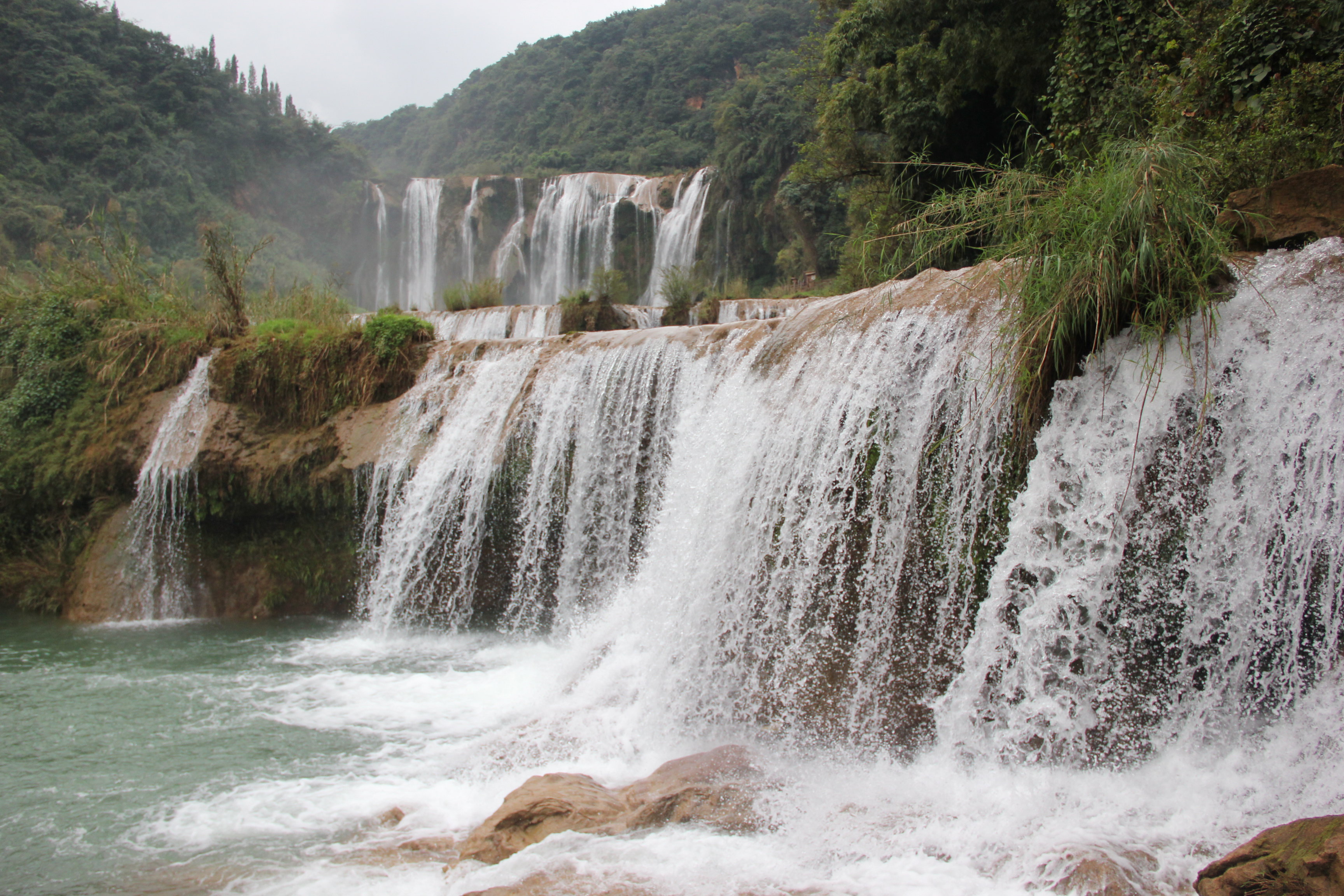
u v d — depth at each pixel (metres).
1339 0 7.22
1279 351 4.69
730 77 78.12
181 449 11.41
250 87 70.94
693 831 4.43
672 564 7.41
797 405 6.99
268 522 11.25
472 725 6.49
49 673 8.11
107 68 55.62
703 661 6.66
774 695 6.13
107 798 5.16
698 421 8.07
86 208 46.56
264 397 11.56
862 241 7.94
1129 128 9.34
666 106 78.25
